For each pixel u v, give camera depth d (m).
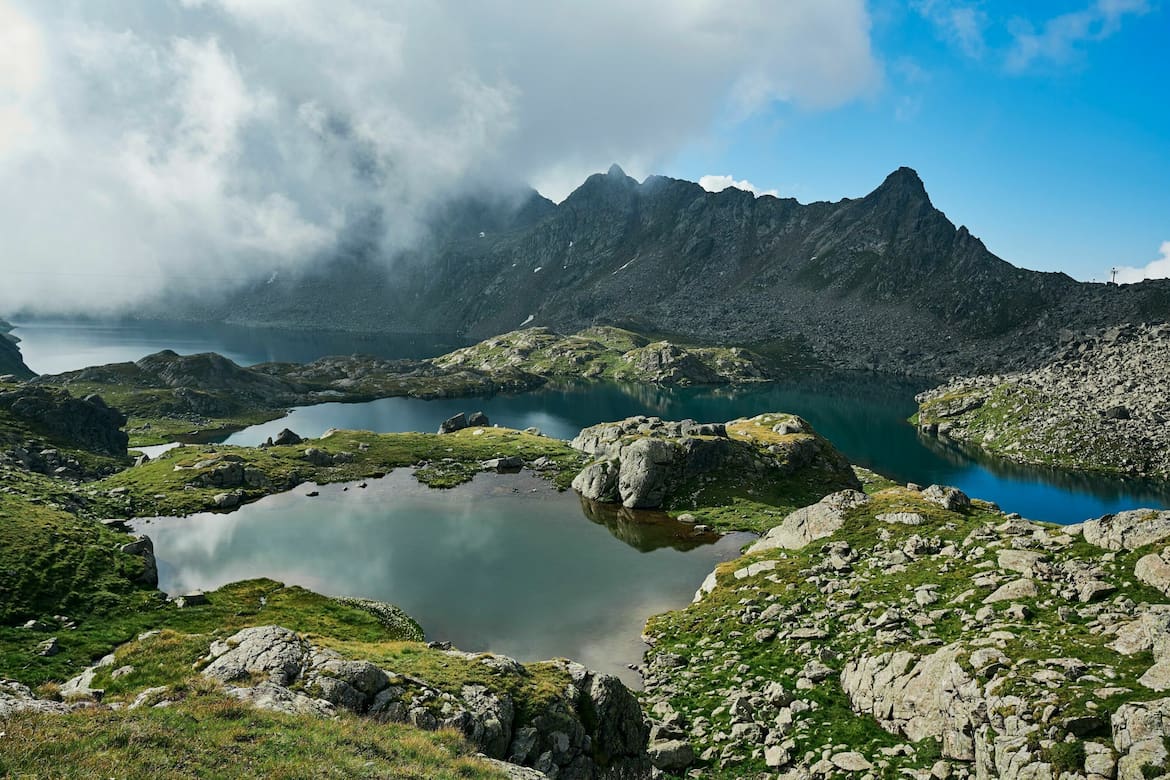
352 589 76.62
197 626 58.97
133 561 72.50
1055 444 189.62
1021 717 27.53
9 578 59.66
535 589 76.81
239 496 115.62
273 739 22.41
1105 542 44.28
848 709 37.81
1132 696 25.98
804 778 31.02
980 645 34.28
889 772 30.31
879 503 72.38
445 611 70.06
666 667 51.97
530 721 31.73
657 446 119.06
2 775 16.34
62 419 144.75
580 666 37.31
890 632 42.25
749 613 56.25
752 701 40.88
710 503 112.62
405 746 24.77
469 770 24.12
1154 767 22.45
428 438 170.12
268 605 65.56
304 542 94.31
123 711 24.23
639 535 99.31
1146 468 169.12
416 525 104.12
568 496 123.00
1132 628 31.75
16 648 49.72
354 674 31.23
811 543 69.56
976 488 157.12
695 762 35.25
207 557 86.50
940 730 31.84
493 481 134.25
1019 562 45.97
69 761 17.77
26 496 85.56
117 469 135.25
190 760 19.44
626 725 35.12
